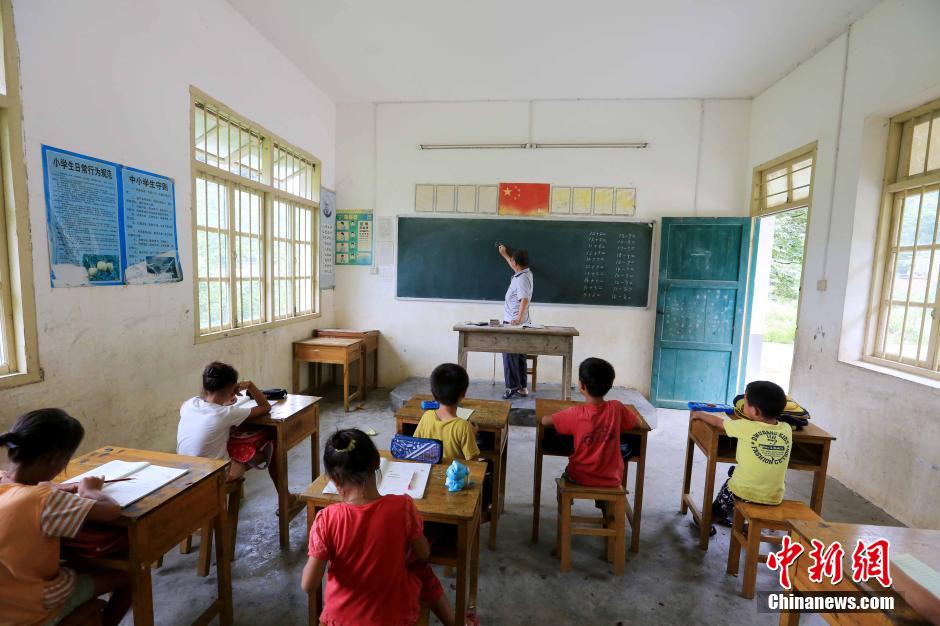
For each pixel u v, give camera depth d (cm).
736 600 177
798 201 351
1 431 173
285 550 200
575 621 164
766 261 450
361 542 108
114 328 223
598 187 441
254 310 353
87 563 120
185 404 187
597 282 448
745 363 438
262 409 199
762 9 281
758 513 178
